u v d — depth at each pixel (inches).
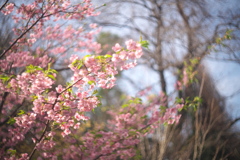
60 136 183.0
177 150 173.6
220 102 222.2
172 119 163.3
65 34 193.6
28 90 118.7
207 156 196.4
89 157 158.9
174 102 171.9
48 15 139.0
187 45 254.8
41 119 137.5
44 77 107.8
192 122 212.4
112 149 156.4
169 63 273.1
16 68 176.6
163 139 166.9
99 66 104.3
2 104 160.9
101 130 155.7
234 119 215.2
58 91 114.0
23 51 163.2
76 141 164.9
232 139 211.9
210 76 230.4
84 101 114.5
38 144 129.2
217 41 201.0
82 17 150.3
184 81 235.1
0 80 129.0
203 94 221.1
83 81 110.3
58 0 136.8
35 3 137.6
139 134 158.7
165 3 280.4
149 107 228.4
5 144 150.5
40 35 178.1
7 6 137.3
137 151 162.4
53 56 197.6
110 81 111.7
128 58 100.1
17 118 125.4
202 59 237.5
